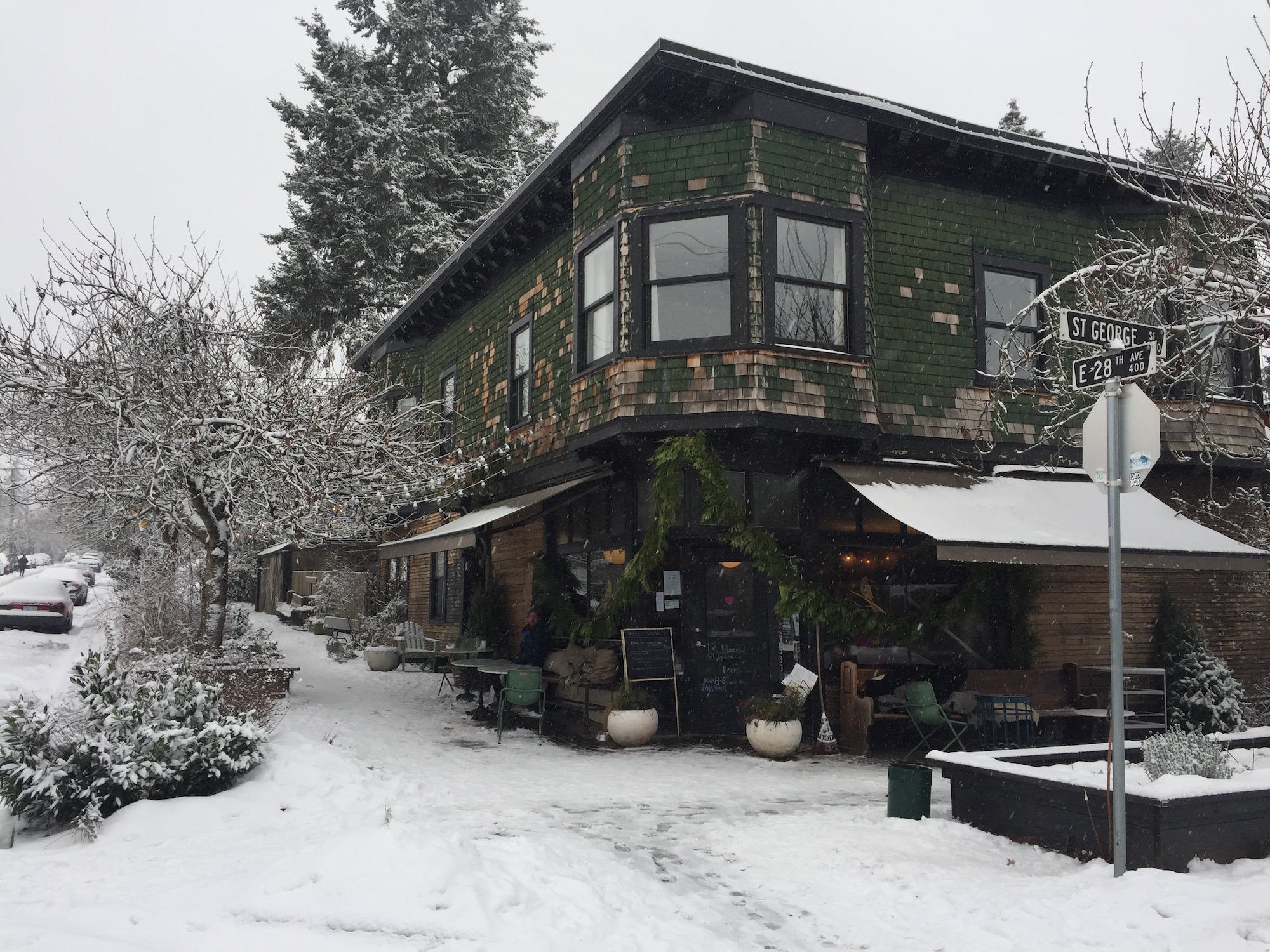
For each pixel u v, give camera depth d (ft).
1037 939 17.17
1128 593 48.62
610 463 44.73
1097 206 50.60
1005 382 41.37
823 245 42.14
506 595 59.93
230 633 56.08
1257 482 51.88
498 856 21.03
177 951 15.53
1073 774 23.25
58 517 77.56
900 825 25.67
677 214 41.60
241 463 46.03
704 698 42.19
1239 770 25.38
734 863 22.84
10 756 27.09
